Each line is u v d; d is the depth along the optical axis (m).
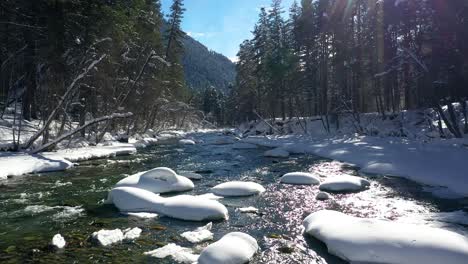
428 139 21.64
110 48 24.38
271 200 10.50
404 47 22.91
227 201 10.45
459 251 5.72
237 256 6.11
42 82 19.97
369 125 29.52
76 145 20.53
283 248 6.83
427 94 22.47
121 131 32.69
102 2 22.23
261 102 51.75
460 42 19.48
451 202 9.84
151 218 8.77
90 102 23.69
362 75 33.25
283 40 48.38
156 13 39.38
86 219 8.63
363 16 35.09
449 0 19.45
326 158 19.64
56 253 6.55
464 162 13.62
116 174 14.34
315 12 40.91
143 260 6.24
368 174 14.45
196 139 37.06
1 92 22.77
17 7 20.52
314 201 10.33
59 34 19.95
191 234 7.39
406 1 22.89
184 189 11.77
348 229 6.80
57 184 12.34
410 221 8.16
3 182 12.54
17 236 7.44
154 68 32.75
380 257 5.98
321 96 42.00
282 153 20.77
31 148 17.61
